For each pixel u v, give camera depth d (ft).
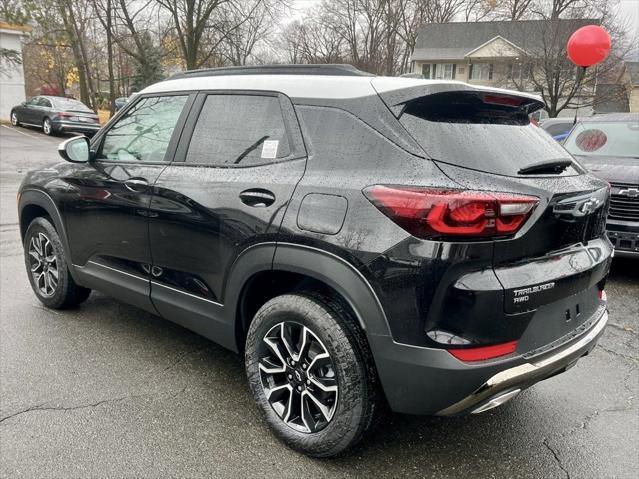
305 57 162.20
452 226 6.48
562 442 8.72
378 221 6.97
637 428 9.16
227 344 9.36
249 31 100.42
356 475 7.77
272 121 8.72
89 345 11.73
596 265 8.19
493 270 6.75
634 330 13.73
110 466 7.74
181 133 10.02
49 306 13.70
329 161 7.77
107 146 11.62
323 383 7.86
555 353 7.41
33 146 56.29
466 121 7.63
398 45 163.94
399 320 6.86
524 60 87.20
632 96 131.54
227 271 8.80
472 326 6.66
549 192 7.20
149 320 13.29
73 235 12.22
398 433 8.91
